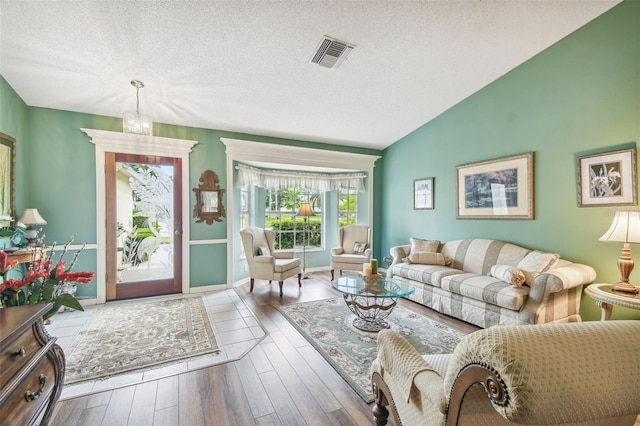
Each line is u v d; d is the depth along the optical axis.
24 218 2.87
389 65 3.01
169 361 2.21
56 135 3.36
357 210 5.86
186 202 3.98
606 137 2.60
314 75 3.07
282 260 4.40
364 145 5.29
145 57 2.57
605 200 2.60
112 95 3.16
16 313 1.04
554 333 0.70
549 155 3.02
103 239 3.56
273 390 1.87
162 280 3.91
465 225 3.95
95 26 2.18
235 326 2.89
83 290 3.50
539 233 3.11
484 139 3.67
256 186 5.22
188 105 3.47
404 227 5.03
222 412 1.66
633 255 2.45
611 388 0.66
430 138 4.46
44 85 2.90
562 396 0.62
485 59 3.09
